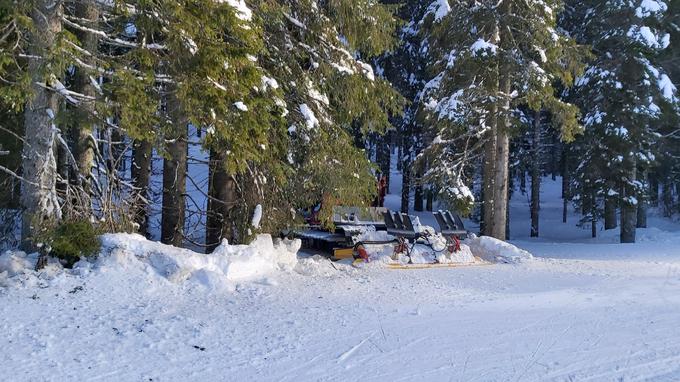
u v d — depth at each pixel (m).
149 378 4.82
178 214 11.16
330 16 10.70
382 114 11.08
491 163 15.93
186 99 7.78
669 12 20.19
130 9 7.52
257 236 10.31
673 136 23.77
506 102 14.68
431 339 6.18
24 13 6.71
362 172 10.73
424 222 28.50
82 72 8.01
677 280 10.27
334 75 10.43
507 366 5.33
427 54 17.86
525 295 8.78
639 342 6.16
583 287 9.55
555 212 37.16
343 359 5.46
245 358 5.41
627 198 21.00
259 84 8.56
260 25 8.88
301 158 10.34
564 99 23.25
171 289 7.90
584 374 5.14
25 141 8.20
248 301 7.66
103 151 10.88
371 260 11.52
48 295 7.14
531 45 14.40
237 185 10.91
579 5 23.42
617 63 20.23
